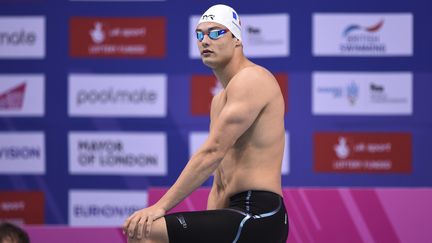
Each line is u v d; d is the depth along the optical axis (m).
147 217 9.12
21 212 22.14
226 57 10.20
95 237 15.06
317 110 21.38
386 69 21.23
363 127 21.33
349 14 21.27
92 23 21.83
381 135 21.30
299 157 21.45
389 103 21.27
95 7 21.83
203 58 10.21
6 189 22.12
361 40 21.23
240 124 9.60
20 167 22.11
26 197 22.12
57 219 22.09
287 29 21.36
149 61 21.78
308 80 21.38
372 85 21.27
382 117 21.28
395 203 13.28
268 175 9.91
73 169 21.98
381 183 21.36
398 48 21.20
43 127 22.03
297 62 21.38
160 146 21.83
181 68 21.77
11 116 22.05
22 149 22.05
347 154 21.34
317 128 21.41
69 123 21.97
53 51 21.95
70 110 21.94
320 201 13.31
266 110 9.98
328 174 21.42
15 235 10.08
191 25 21.69
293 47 21.38
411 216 13.26
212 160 9.42
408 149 21.25
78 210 22.02
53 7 21.89
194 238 9.20
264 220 9.54
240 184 9.90
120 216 21.94
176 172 21.81
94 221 21.98
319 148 21.39
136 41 21.78
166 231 9.11
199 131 21.77
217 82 21.66
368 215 13.30
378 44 21.22
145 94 21.81
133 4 21.77
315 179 21.42
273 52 21.42
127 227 9.17
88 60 21.89
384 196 13.30
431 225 13.23
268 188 9.81
